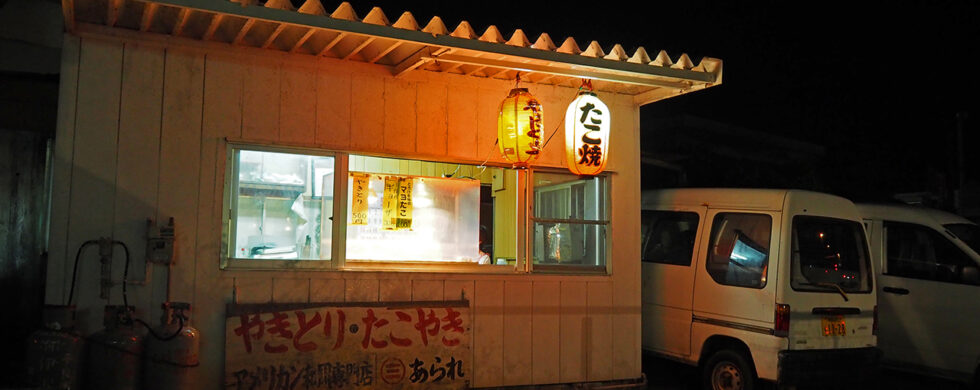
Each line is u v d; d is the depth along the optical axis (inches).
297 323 250.2
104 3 218.1
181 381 228.7
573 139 271.4
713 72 283.4
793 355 293.3
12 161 297.1
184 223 241.3
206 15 224.5
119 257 233.3
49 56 325.4
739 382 308.7
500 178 310.3
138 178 236.7
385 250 275.3
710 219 337.1
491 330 284.0
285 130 255.9
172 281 238.7
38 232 302.4
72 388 216.8
